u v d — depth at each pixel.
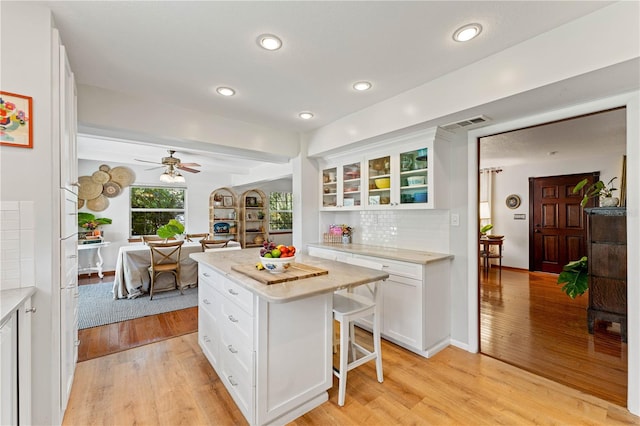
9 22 1.45
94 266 5.68
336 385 2.12
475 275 2.64
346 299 2.22
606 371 2.30
